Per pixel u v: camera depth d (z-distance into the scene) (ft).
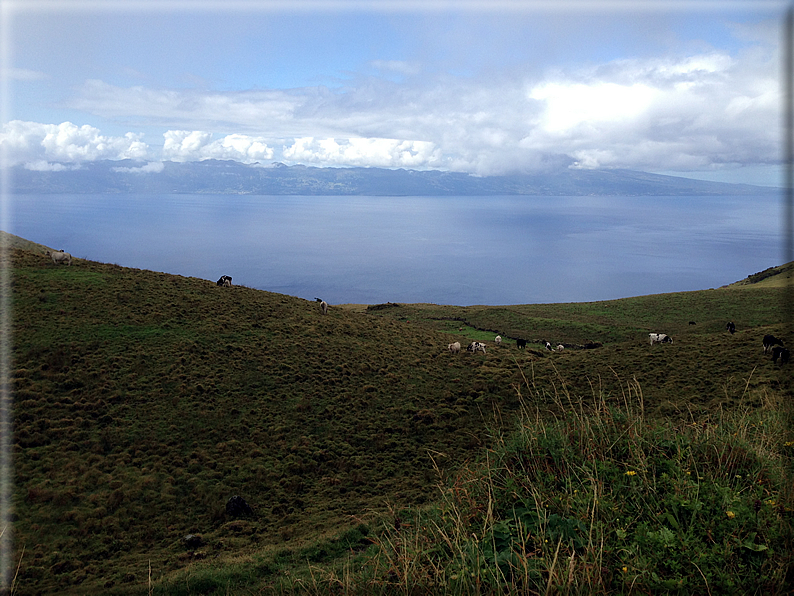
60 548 45.32
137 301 109.40
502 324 197.67
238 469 62.75
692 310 203.10
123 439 66.03
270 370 91.91
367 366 101.09
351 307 256.73
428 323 203.21
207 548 46.16
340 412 81.00
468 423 76.84
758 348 87.30
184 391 79.30
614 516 15.29
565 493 16.84
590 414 21.81
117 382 78.79
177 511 53.67
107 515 51.11
